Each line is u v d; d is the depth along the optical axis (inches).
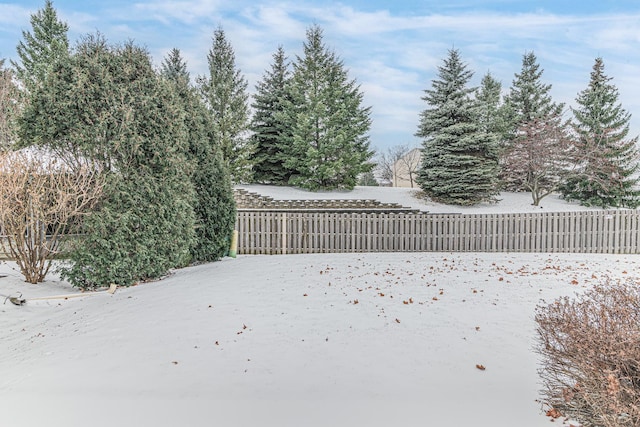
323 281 283.4
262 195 912.9
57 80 292.2
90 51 303.0
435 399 123.0
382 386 132.1
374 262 372.5
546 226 492.4
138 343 175.2
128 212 290.5
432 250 508.7
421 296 239.6
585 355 107.8
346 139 1003.9
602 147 973.2
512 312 206.7
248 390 130.3
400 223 512.7
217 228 408.2
